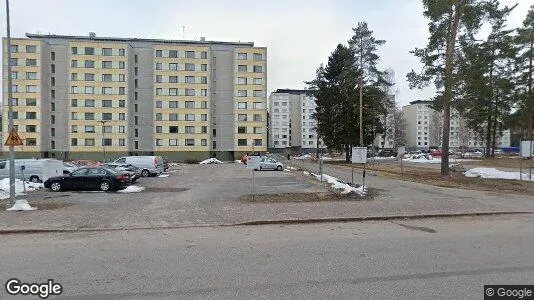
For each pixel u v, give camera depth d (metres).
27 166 26.47
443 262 6.77
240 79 81.69
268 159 42.66
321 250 7.75
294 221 11.33
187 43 81.31
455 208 13.55
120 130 77.00
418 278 5.87
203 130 80.50
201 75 80.44
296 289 5.42
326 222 11.42
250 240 8.80
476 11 24.41
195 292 5.33
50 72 77.31
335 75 56.31
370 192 18.08
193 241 8.74
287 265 6.64
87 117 76.31
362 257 7.16
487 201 15.48
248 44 86.06
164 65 79.38
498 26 41.94
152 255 7.43
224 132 83.00
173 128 79.62
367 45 49.16
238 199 16.06
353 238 8.97
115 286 5.61
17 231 10.00
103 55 76.62
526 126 52.75
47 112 76.50
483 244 8.23
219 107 83.06
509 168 37.69
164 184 24.42
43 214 12.48
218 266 6.61
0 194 17.88
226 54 83.25
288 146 142.75
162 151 79.25
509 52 31.97
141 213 12.70
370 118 53.56
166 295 5.22
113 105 76.88
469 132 101.31
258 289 5.43
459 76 24.92
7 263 6.91
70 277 6.05
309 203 14.60
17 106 73.44
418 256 7.21
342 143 55.12
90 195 18.55
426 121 146.00
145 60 80.00
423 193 18.05
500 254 7.33
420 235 9.30
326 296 5.14
